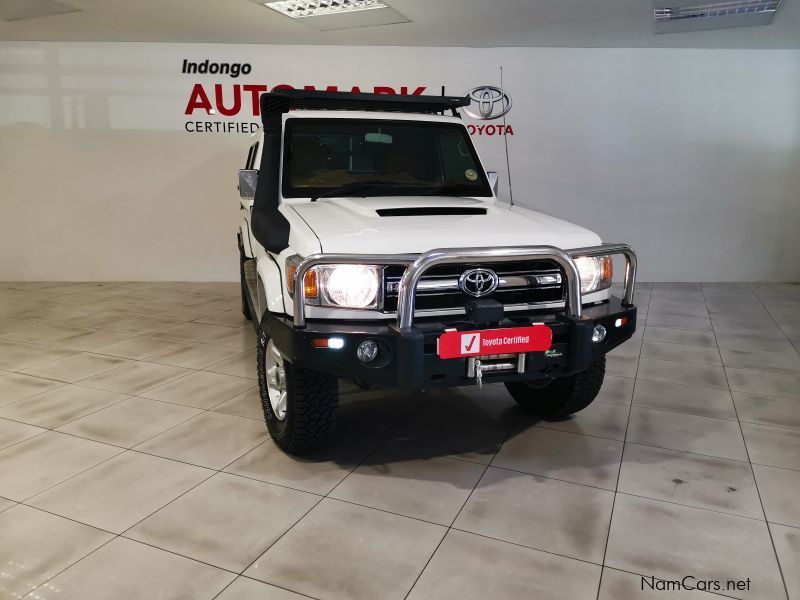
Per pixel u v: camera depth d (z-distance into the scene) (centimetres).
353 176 365
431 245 264
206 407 370
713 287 761
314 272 261
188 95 738
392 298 266
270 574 218
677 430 344
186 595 207
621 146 757
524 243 277
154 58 729
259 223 329
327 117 374
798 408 377
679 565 225
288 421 293
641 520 254
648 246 782
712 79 739
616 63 738
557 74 740
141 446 318
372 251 258
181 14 610
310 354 256
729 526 249
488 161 762
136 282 781
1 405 371
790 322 592
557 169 763
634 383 422
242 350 488
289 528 246
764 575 219
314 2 571
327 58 732
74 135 746
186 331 546
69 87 734
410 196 354
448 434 338
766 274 785
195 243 775
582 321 269
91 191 760
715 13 594
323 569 221
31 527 245
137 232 773
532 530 246
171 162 754
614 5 567
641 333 552
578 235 294
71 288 738
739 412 371
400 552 231
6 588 209
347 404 382
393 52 731
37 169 752
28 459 302
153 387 403
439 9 582
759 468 299
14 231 767
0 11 609
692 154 757
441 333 253
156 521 250
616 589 211
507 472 295
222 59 731
